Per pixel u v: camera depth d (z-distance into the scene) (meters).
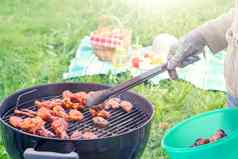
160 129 2.75
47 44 3.72
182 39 2.10
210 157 1.84
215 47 2.10
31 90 2.17
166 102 2.96
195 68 3.19
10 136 1.88
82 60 3.33
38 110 2.08
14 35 3.90
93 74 3.22
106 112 2.07
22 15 4.31
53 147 1.82
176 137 2.00
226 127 2.05
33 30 4.01
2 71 3.33
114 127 2.02
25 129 1.93
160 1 4.34
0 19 4.22
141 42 3.68
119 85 2.00
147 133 1.97
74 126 2.02
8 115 2.06
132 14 4.20
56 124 1.95
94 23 4.00
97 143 1.81
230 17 2.09
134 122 2.05
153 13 4.19
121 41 3.25
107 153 1.85
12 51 3.62
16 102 2.12
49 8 4.43
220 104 2.94
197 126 2.05
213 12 4.23
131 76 3.19
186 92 3.02
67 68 3.36
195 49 2.08
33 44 3.74
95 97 2.01
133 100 2.17
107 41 3.24
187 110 2.92
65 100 2.12
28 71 3.33
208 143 1.87
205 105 2.94
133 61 3.25
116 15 4.20
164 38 3.39
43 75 3.29
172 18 4.11
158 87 3.08
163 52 3.32
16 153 1.91
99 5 4.41
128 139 1.86
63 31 3.92
